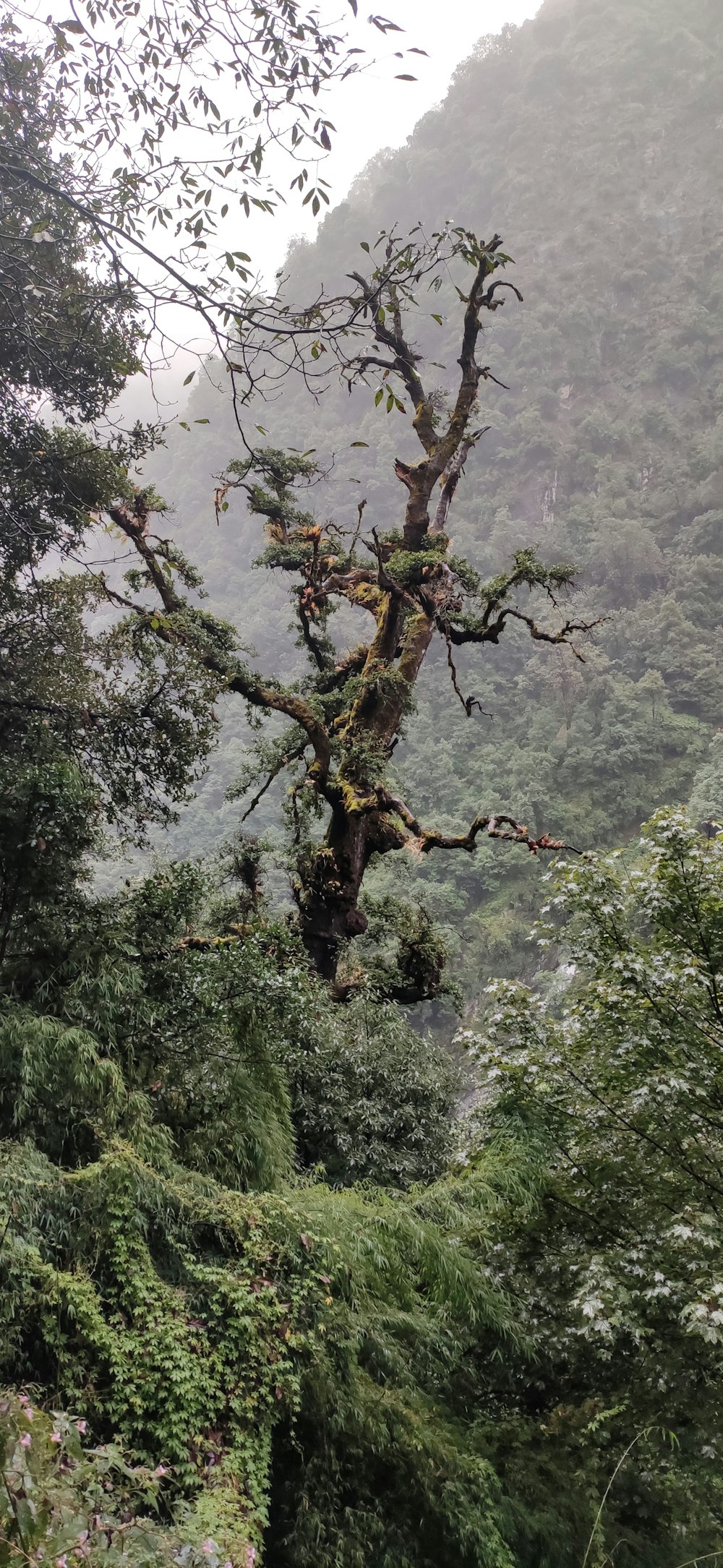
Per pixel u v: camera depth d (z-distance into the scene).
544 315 137.12
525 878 71.44
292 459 12.90
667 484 114.31
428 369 137.50
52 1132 4.90
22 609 10.17
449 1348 6.16
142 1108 5.10
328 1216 5.51
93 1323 3.81
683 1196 6.46
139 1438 3.76
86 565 10.18
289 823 16.67
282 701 13.93
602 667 85.62
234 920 13.52
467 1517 4.71
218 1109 6.20
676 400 131.12
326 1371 4.80
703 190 148.25
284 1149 6.69
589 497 115.56
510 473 125.88
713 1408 5.71
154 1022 6.25
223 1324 4.33
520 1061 6.80
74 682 10.06
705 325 133.50
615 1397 5.93
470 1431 5.77
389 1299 5.92
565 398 133.25
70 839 6.50
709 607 95.94
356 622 101.94
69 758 7.57
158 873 7.43
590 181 156.38
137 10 4.30
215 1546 2.92
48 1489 2.52
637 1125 6.70
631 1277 6.02
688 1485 5.61
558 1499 5.35
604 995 6.88
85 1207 4.31
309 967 12.68
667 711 82.69
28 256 6.91
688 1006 6.73
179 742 10.93
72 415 9.92
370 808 13.73
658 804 75.88
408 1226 5.72
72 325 8.30
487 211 165.88
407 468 16.20
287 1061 10.13
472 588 15.31
